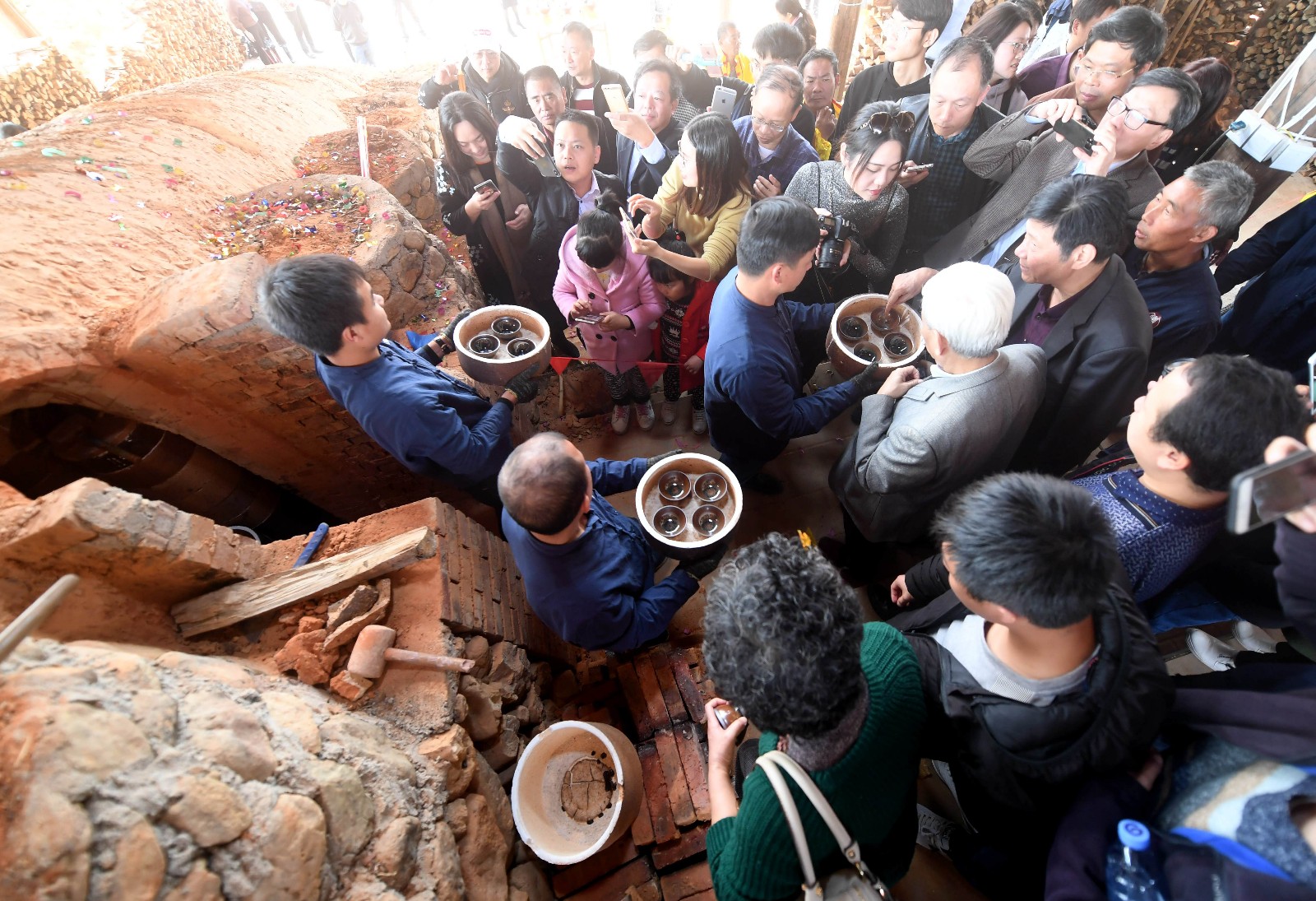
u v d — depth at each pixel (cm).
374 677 191
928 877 228
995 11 338
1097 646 123
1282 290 268
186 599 199
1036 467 261
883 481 214
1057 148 267
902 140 253
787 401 239
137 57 727
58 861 104
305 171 398
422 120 497
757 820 123
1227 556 183
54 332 223
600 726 205
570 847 202
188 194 324
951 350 193
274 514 319
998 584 111
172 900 113
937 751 153
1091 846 114
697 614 311
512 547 199
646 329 327
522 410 376
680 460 229
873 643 141
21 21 711
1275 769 103
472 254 398
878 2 534
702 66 490
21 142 316
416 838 163
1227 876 94
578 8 760
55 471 254
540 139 319
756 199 328
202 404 258
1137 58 284
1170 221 228
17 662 126
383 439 224
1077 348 218
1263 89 558
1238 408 128
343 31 834
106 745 119
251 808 131
